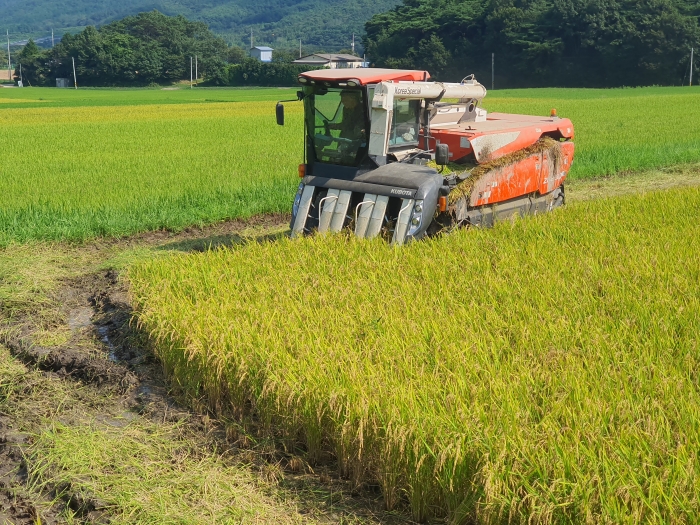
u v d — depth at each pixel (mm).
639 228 9828
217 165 19047
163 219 13211
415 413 4883
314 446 5531
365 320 6621
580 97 57000
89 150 23344
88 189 15352
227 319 6762
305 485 5297
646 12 87375
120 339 8086
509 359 5719
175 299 7539
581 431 4547
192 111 45406
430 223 10188
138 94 86125
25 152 22812
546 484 4219
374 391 5262
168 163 19594
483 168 10750
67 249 11945
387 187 9805
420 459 4684
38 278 10219
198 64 139250
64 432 5988
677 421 4684
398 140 10711
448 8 102312
